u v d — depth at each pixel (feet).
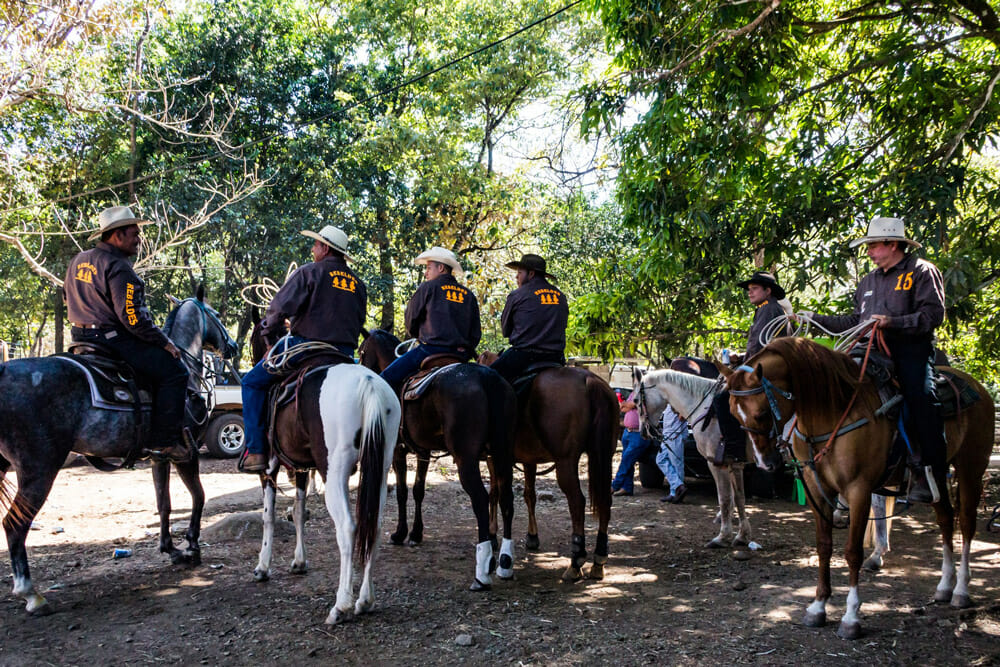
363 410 15.33
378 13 75.36
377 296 69.72
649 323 34.47
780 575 19.57
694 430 23.41
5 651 14.05
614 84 32.32
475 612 16.26
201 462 39.17
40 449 15.97
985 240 27.58
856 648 14.26
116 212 17.49
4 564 19.66
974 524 16.96
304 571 19.01
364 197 69.51
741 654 13.98
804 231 30.53
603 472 18.66
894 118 30.35
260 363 17.85
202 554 20.81
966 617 15.80
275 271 64.13
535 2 72.43
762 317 22.36
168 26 64.39
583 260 74.33
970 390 17.12
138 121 62.44
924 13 30.04
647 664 13.56
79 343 17.52
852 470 14.98
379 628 15.23
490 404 17.62
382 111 72.64
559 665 13.55
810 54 36.58
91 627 15.26
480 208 71.92
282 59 67.62
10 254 73.61
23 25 40.32
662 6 30.14
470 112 78.02
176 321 21.06
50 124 60.90
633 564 20.77
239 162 63.57
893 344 16.01
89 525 24.48
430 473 36.83
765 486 31.01
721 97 30.12
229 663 13.60
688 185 30.99
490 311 70.95
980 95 27.43
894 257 16.28
